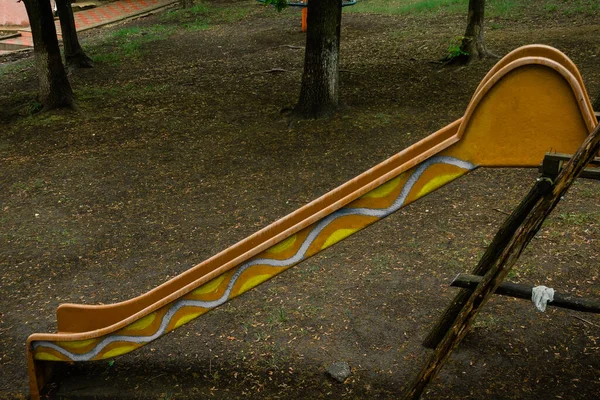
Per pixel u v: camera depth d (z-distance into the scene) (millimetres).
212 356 4301
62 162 8875
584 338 4168
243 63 14344
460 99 9953
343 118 9625
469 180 7125
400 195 3127
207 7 23297
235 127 9844
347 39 15953
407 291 4910
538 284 4789
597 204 6109
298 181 7578
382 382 3865
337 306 4781
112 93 12391
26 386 4184
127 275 5688
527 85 2787
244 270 3539
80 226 6859
